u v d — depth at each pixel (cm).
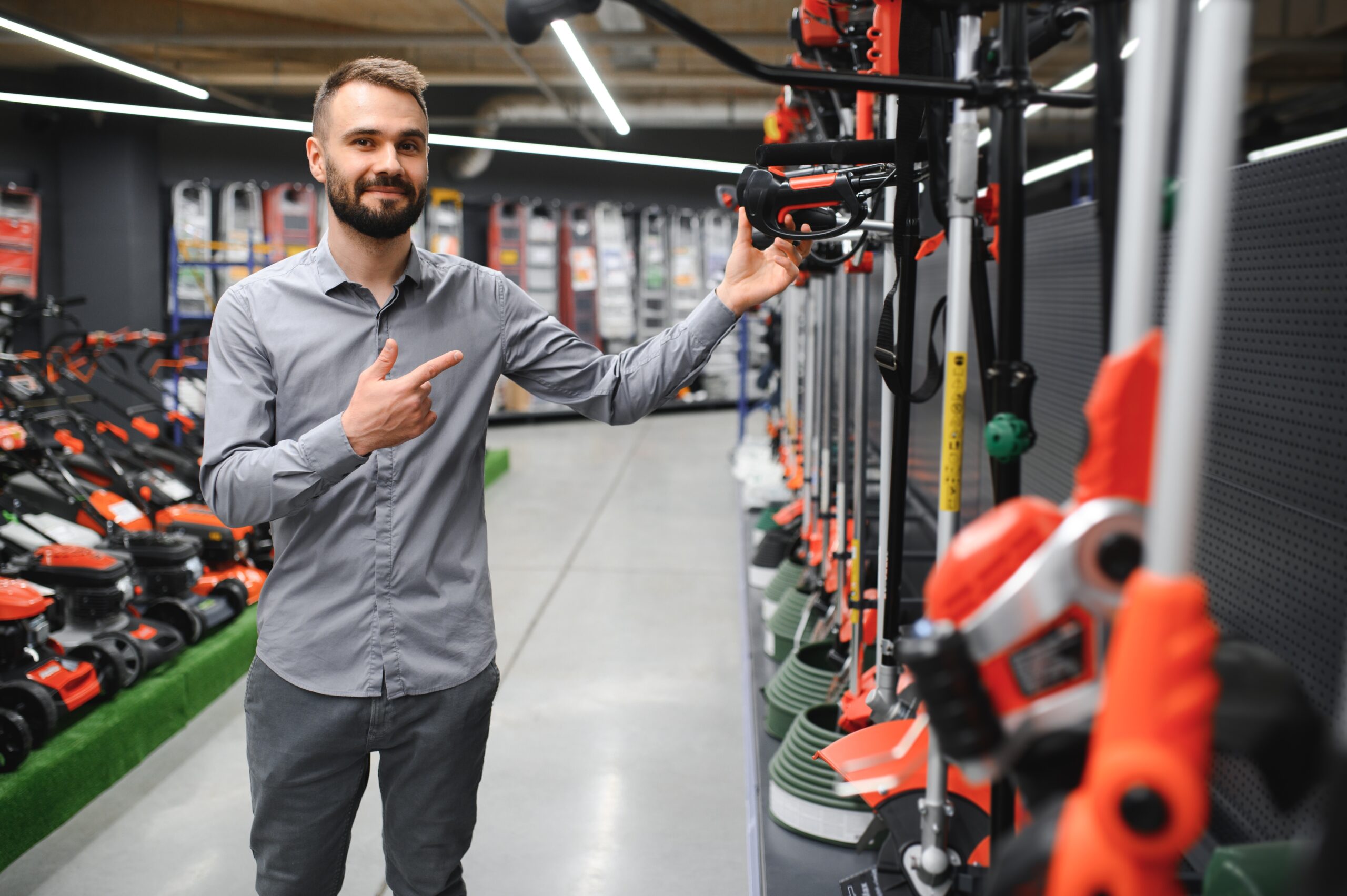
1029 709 62
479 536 162
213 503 142
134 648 317
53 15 742
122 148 897
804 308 410
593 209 1162
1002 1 101
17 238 828
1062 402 233
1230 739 60
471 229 1157
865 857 221
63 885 244
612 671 391
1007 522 63
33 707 271
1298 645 141
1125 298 60
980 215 135
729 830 274
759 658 355
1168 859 55
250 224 920
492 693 162
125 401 901
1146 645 54
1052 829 63
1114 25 81
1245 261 155
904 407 166
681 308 1159
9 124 879
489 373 162
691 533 617
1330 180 133
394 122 143
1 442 374
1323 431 135
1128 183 59
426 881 162
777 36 740
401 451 151
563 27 529
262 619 154
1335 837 55
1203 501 170
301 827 155
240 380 148
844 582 283
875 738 166
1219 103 51
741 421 830
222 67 911
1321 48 706
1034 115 888
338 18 790
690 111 1069
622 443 987
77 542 398
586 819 279
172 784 296
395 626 151
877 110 188
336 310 151
